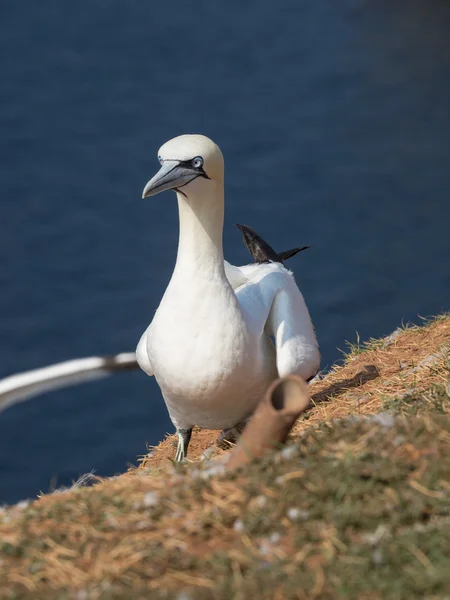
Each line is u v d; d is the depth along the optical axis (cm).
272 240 3116
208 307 718
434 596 424
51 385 607
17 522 521
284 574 443
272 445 539
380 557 443
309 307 2670
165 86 4428
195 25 5128
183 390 734
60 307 2727
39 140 3853
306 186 3494
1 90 4325
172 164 710
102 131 3938
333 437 544
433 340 915
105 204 3322
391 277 2822
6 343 2562
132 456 2092
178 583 452
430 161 3694
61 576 468
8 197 3381
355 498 486
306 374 783
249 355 732
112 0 5381
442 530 457
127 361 624
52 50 4769
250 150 3806
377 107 4244
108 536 491
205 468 555
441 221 3186
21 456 2108
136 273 2892
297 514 477
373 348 949
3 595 457
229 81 4500
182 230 729
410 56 4800
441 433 534
